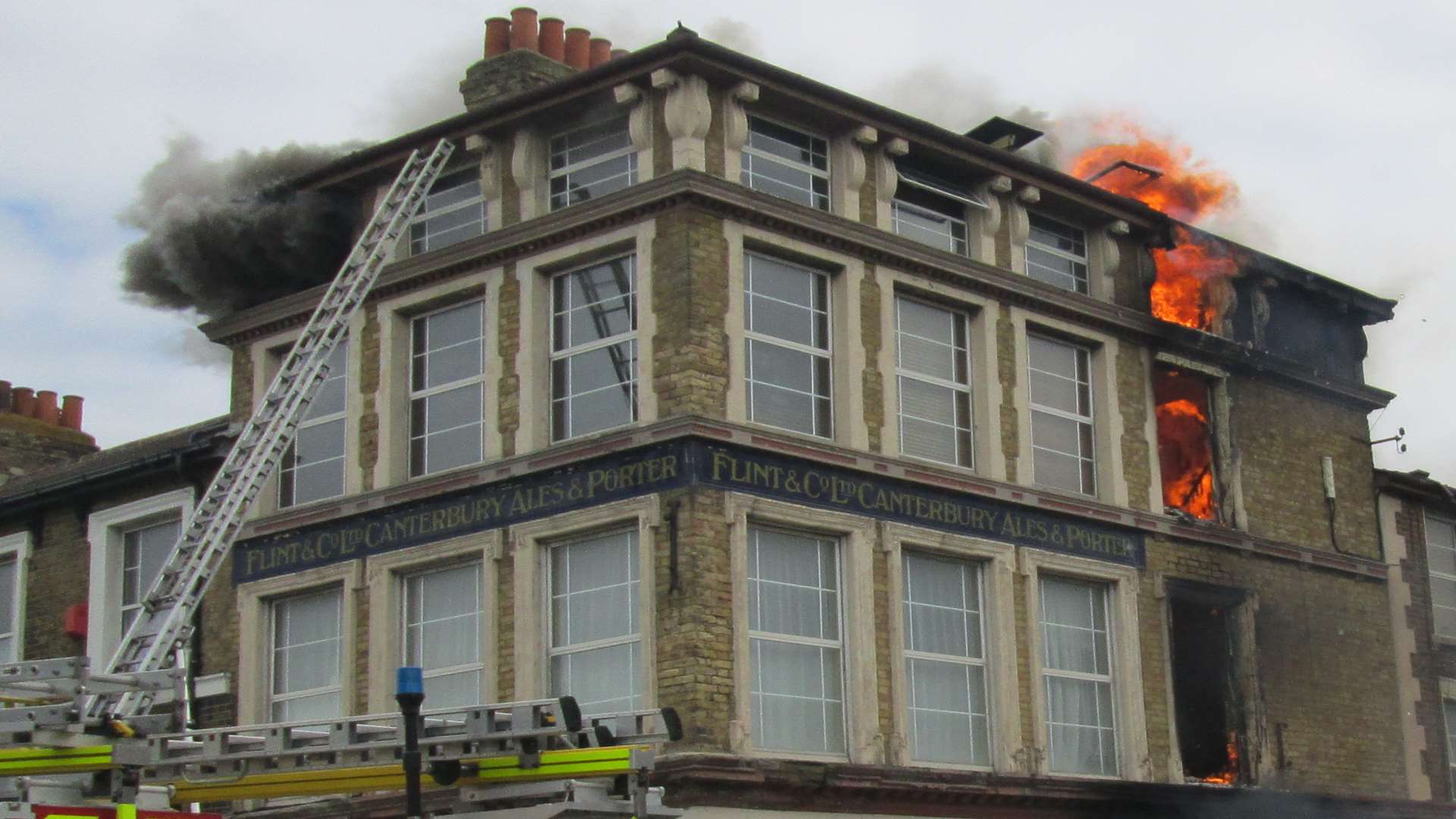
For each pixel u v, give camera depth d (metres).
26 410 34.94
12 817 14.40
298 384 21.98
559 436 23.80
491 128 24.80
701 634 21.70
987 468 25.20
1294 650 28.80
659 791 15.76
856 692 23.12
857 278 24.28
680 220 22.88
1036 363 26.52
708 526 22.06
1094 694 26.03
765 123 24.11
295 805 24.42
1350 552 30.27
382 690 24.23
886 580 23.70
